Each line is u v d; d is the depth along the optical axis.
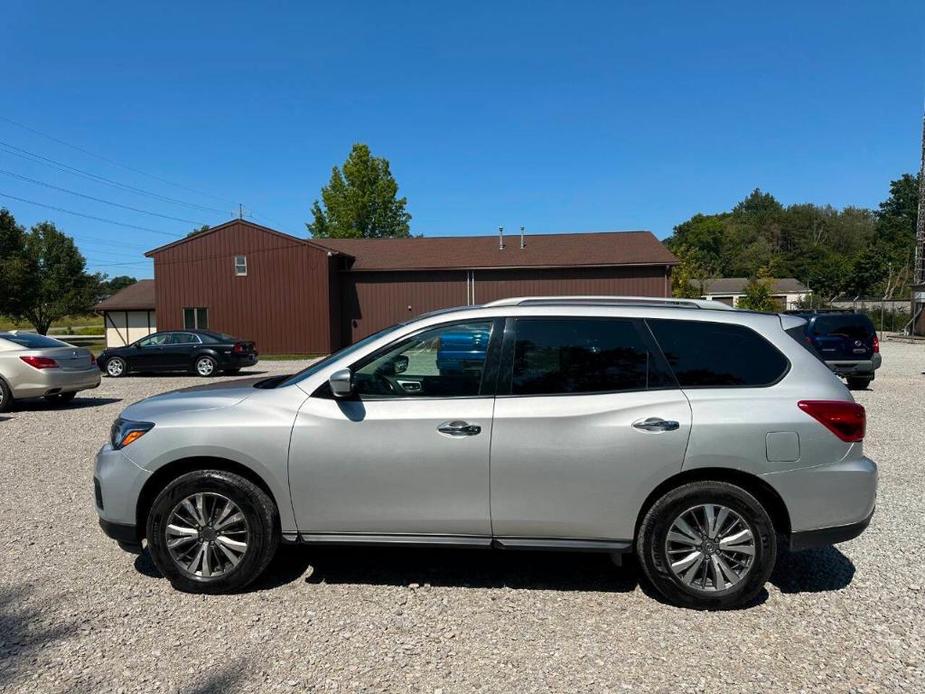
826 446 3.82
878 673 3.18
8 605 3.89
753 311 4.22
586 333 4.07
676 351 4.02
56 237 48.69
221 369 19.83
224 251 28.50
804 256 98.81
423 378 4.08
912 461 7.46
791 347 4.05
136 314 36.66
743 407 3.84
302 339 28.42
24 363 11.30
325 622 3.69
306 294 28.34
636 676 3.16
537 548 3.94
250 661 3.26
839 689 3.04
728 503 3.81
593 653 3.37
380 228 48.72
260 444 3.97
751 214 124.06
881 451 7.98
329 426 3.96
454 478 3.90
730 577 3.83
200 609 3.84
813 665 3.25
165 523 4.02
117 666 3.21
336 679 3.11
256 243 28.39
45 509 5.75
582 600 4.00
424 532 3.99
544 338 4.07
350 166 47.03
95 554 4.71
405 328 4.16
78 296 48.78
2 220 40.53
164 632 3.56
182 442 4.00
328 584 4.22
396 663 3.26
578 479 3.85
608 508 3.86
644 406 3.86
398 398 4.02
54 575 4.33
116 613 3.78
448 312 4.23
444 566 4.54
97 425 10.16
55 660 3.26
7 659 3.28
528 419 3.87
